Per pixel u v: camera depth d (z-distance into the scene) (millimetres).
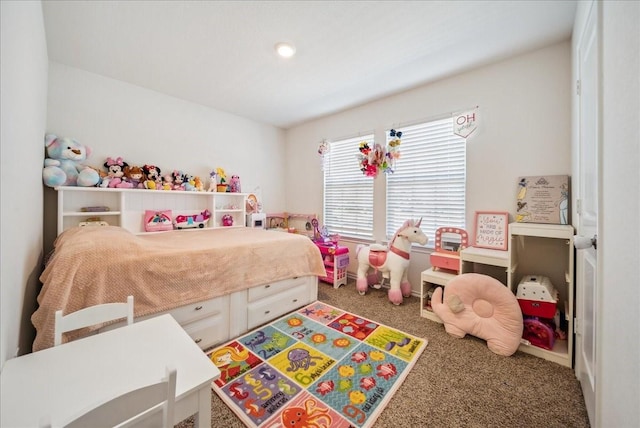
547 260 2148
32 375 858
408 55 2256
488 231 2416
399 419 1289
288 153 4488
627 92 758
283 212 4523
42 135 2006
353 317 2398
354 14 1746
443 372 1634
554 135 2111
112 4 1646
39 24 1552
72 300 1372
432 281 2385
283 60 2330
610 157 896
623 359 770
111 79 2711
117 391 800
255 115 3854
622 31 792
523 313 1906
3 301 882
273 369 1651
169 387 698
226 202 3719
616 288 833
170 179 3104
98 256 1487
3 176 842
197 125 3414
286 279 2492
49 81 2355
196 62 2375
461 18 1799
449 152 2719
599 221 981
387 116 3170
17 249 1114
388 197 3225
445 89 2691
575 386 1499
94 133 2623
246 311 2156
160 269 1673
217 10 1705
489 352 1843
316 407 1346
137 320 1599
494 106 2395
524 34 1972
